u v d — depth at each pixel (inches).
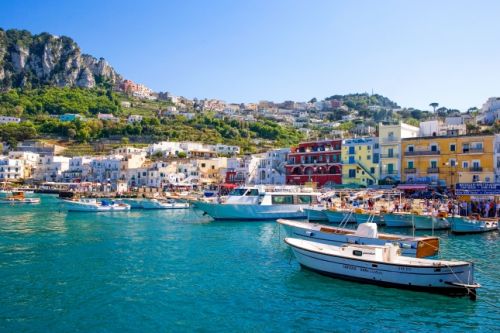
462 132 3811.5
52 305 965.8
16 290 1071.6
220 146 7278.5
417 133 3831.2
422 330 845.2
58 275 1215.6
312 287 1102.4
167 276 1208.8
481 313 931.3
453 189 3132.4
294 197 2524.6
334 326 859.4
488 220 2012.8
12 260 1414.9
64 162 7076.8
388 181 3457.2
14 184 6594.5
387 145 3597.4
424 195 3152.1
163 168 5664.4
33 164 7273.6
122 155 6594.5
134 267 1315.2
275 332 829.2
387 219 2133.4
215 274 1229.7
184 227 2272.4
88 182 5930.1
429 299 1010.7
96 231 2137.1
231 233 2022.6
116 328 842.8
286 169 4365.2
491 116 5487.2
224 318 896.3
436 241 1309.1
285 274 1227.2
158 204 3560.5
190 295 1040.2
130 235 1982.0
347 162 3870.6
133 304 975.0
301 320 888.3
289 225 1585.9
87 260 1416.1
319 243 1360.7
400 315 918.4
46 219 2763.3
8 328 839.1
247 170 4867.1
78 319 886.4
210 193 4244.6
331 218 2289.6
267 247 1643.7
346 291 1068.5
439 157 3316.9
